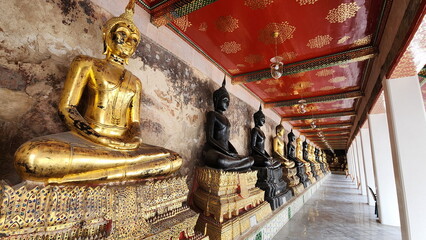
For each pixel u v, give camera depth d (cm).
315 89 671
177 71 382
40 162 150
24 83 198
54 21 223
